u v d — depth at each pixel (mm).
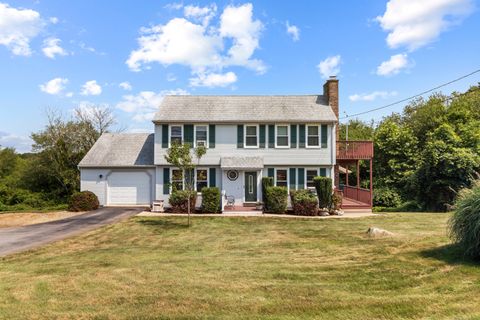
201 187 22188
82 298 6129
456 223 8117
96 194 23766
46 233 14195
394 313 5105
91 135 35219
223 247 11164
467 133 24781
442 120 30656
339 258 8961
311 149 22234
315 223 16562
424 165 24562
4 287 6828
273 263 8641
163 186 22438
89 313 5387
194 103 23906
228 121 22078
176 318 5129
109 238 13000
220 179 22219
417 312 5094
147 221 17375
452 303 5375
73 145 33750
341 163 26672
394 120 43625
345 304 5570
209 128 22344
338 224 16078
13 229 15359
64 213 20688
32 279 7414
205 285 6789
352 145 22609
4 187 31406
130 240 12586
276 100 24312
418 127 33531
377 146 31891
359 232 13406
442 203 23766
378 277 7035
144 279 7281
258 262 8789
